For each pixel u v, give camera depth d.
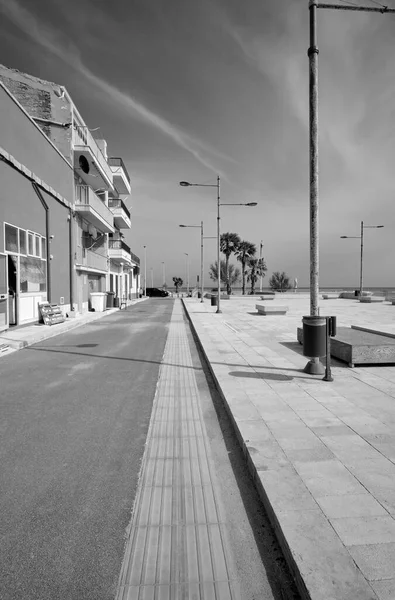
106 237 30.86
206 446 4.01
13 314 13.80
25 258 14.45
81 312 22.22
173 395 5.93
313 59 6.32
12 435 4.33
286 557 2.26
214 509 2.85
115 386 6.47
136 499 2.99
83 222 23.61
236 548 2.41
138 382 6.73
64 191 19.05
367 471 3.08
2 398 5.79
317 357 6.36
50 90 20.27
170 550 2.39
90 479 3.31
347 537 2.27
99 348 10.48
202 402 5.57
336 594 1.86
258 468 3.15
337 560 2.08
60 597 2.03
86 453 3.85
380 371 6.75
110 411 5.17
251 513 2.79
